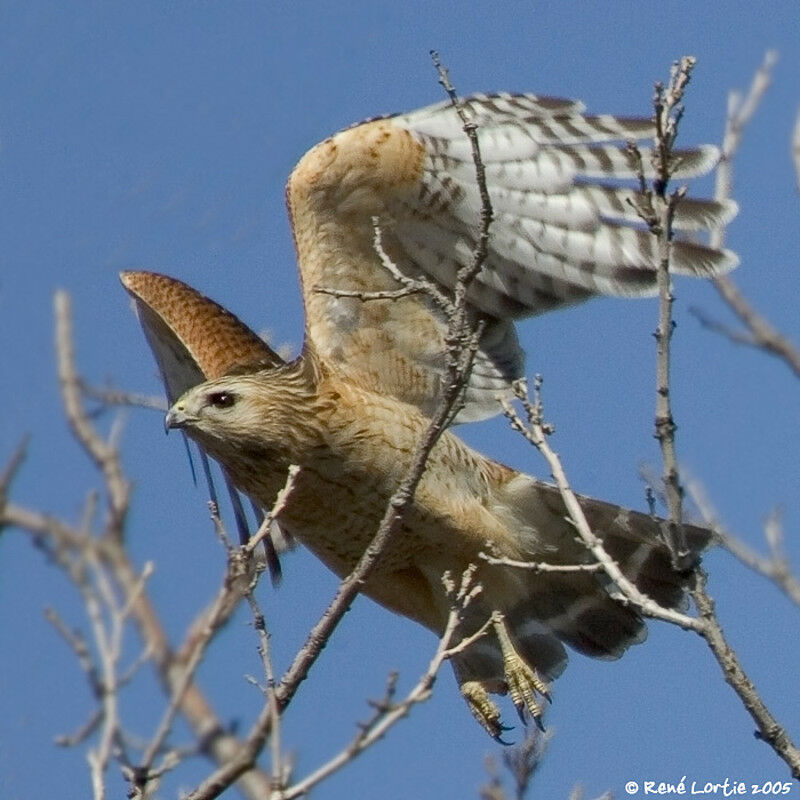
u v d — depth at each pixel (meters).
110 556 8.98
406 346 12.77
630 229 12.78
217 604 8.30
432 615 12.71
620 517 12.26
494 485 12.48
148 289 13.52
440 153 12.42
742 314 11.94
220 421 11.99
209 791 8.45
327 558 12.60
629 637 12.84
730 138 12.09
